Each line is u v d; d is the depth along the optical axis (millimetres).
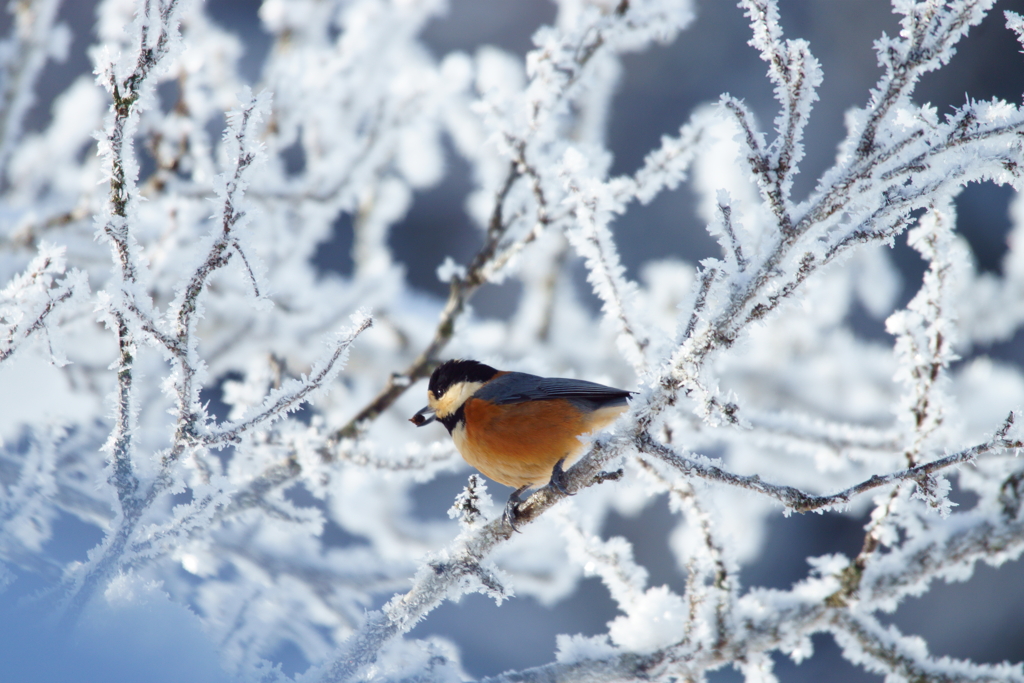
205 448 4199
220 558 4363
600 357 4555
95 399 4426
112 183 4180
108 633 4176
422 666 4234
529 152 4344
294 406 4195
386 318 4531
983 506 4254
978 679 4234
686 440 4320
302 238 4512
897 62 4141
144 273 4184
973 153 4141
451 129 4578
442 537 4508
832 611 4246
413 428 4551
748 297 4148
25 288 4188
